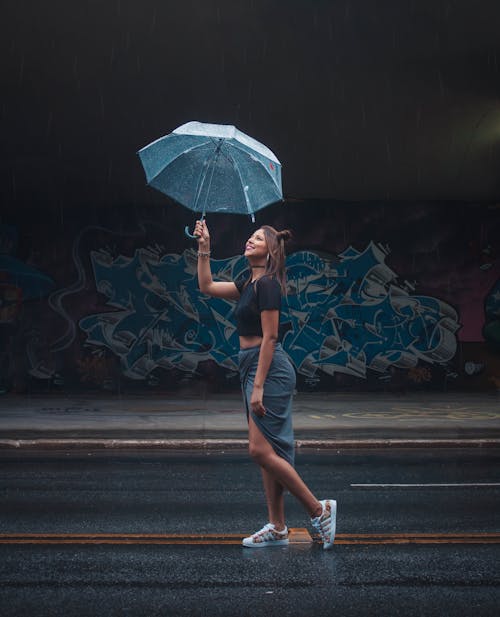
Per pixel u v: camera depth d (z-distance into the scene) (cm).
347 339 1945
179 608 381
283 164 1688
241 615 372
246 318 497
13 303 1903
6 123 1476
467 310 1970
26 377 1897
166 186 496
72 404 1655
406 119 1480
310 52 1223
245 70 1283
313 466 912
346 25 1136
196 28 1140
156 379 1916
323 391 1933
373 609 381
